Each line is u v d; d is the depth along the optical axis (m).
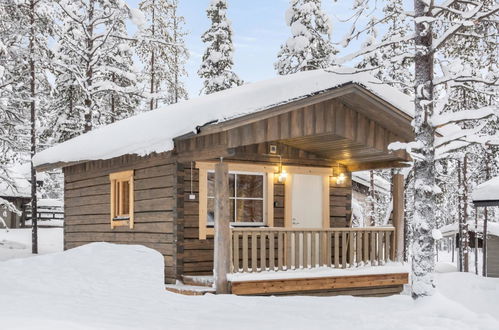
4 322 6.64
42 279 11.25
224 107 11.31
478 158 28.53
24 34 23.42
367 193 29.78
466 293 12.04
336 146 14.16
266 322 8.45
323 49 28.80
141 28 26.19
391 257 14.56
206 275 13.22
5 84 22.45
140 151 13.12
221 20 33.19
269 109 11.49
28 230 29.98
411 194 25.89
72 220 17.86
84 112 26.31
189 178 13.27
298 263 12.83
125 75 28.03
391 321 8.52
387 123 13.47
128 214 14.98
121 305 9.49
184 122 12.05
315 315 9.09
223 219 11.66
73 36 27.12
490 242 26.44
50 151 19.06
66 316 7.96
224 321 8.48
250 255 14.01
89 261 12.48
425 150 9.82
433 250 9.80
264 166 14.20
